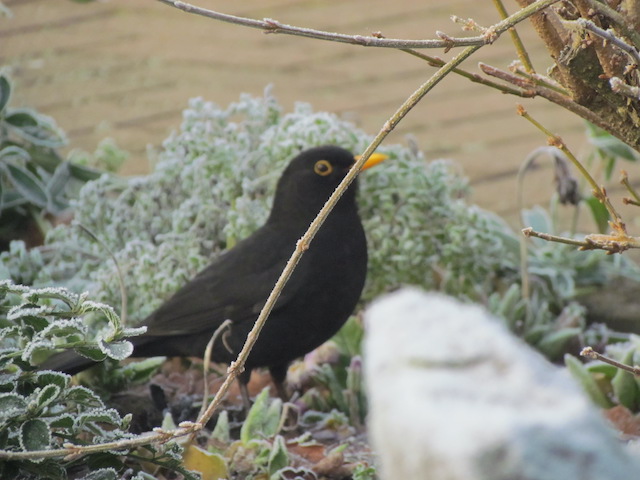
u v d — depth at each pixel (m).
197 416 7.05
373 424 1.79
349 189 7.33
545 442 1.57
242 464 5.96
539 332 8.41
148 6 18.53
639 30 4.46
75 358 6.45
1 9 9.79
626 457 1.61
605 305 9.24
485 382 1.70
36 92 15.11
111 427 6.55
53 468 4.67
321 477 6.02
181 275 8.09
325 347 7.81
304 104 9.36
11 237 10.01
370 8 17.50
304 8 17.80
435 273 9.29
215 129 9.02
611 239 4.52
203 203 8.63
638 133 4.58
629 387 7.02
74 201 8.92
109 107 14.51
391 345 1.78
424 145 13.34
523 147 13.20
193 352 7.31
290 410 7.04
